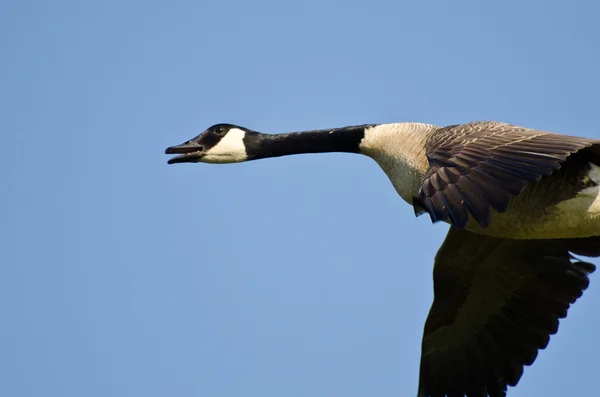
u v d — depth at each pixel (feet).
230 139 51.65
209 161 51.83
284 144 50.70
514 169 31.50
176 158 51.98
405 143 43.78
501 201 30.40
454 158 32.65
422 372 47.42
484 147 33.22
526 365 46.26
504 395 46.34
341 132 47.67
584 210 38.60
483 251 45.42
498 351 46.75
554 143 33.06
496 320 46.85
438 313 47.11
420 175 42.75
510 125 36.70
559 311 46.01
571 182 38.60
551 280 45.93
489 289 46.65
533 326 46.34
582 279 45.57
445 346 47.37
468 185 31.01
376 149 45.37
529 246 45.24
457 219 29.89
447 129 38.86
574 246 45.03
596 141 33.32
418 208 31.58
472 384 46.91
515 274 46.16
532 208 38.99
